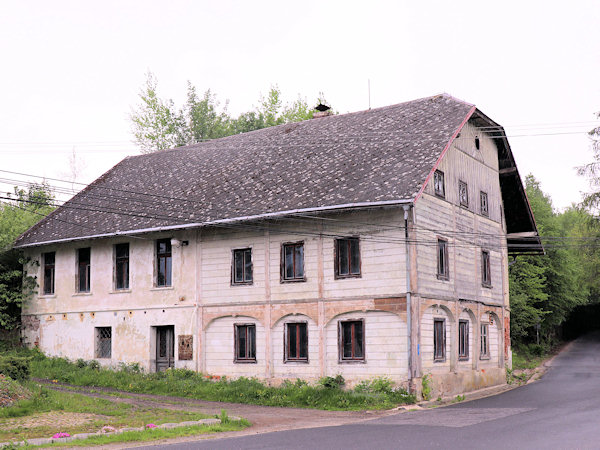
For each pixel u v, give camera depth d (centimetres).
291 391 2442
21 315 3441
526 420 1723
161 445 1463
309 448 1362
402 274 2336
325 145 2977
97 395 2402
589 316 7712
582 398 2308
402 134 2769
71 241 3186
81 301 3197
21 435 1563
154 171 3581
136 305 3000
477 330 2850
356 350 2436
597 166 4134
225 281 2752
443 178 2658
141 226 2927
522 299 4528
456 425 1677
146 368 2930
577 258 5700
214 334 2770
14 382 2112
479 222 2980
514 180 3338
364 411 2136
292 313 2558
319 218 2503
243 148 3406
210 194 2964
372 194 2345
